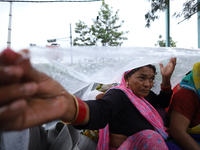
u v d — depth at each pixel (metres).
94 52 0.73
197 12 5.75
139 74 1.31
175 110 1.39
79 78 1.05
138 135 1.19
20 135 0.91
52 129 1.43
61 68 0.82
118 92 1.24
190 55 1.29
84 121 0.84
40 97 0.55
